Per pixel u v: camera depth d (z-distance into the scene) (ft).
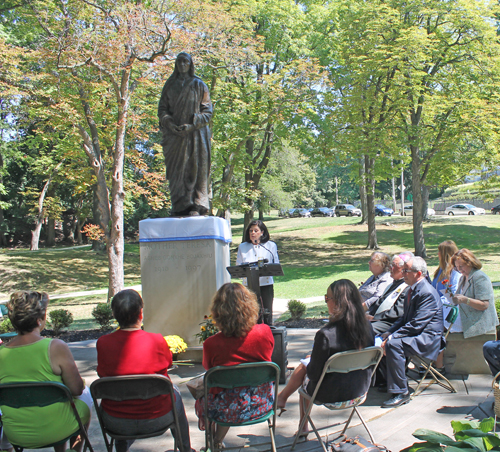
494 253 77.10
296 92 67.67
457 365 17.99
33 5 49.67
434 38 65.36
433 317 16.05
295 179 129.18
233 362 11.12
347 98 67.05
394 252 86.63
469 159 70.33
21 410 10.33
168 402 11.09
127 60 44.01
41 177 121.60
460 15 62.95
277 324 30.83
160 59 46.09
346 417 14.34
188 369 19.20
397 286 18.67
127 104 47.39
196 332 19.95
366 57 63.77
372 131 64.95
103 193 50.96
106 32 43.91
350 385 11.91
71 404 10.61
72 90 52.70
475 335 17.47
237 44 54.24
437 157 69.26
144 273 20.25
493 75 66.08
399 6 65.67
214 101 72.38
